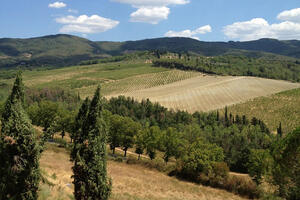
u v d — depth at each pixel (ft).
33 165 35.19
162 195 102.68
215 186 146.20
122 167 153.79
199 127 374.02
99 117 44.88
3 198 32.76
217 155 201.67
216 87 628.28
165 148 226.99
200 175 157.99
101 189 43.45
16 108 34.88
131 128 239.91
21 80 36.09
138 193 96.07
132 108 492.95
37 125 254.06
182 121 434.30
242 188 136.87
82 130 44.70
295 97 506.89
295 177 91.66
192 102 556.51
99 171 43.39
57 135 298.35
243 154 272.10
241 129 387.55
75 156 44.11
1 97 428.15
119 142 238.07
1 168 32.91
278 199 103.65
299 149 89.66
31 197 34.68
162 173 163.94
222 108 513.86
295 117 432.25
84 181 42.55
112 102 525.34
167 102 567.18
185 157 163.73
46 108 249.96
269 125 427.74
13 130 33.91
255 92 575.38
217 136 335.67
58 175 83.25
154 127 231.71
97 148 43.73
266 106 493.77
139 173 143.74
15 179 33.32
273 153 100.73
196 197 113.80
